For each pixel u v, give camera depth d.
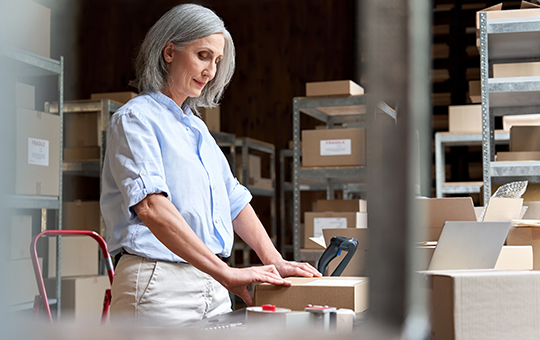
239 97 5.78
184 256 1.13
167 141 1.26
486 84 2.12
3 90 0.32
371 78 0.33
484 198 2.11
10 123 0.32
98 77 5.96
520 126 2.22
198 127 1.42
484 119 2.11
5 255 0.29
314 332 0.33
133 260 1.24
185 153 1.29
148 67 1.31
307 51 5.66
